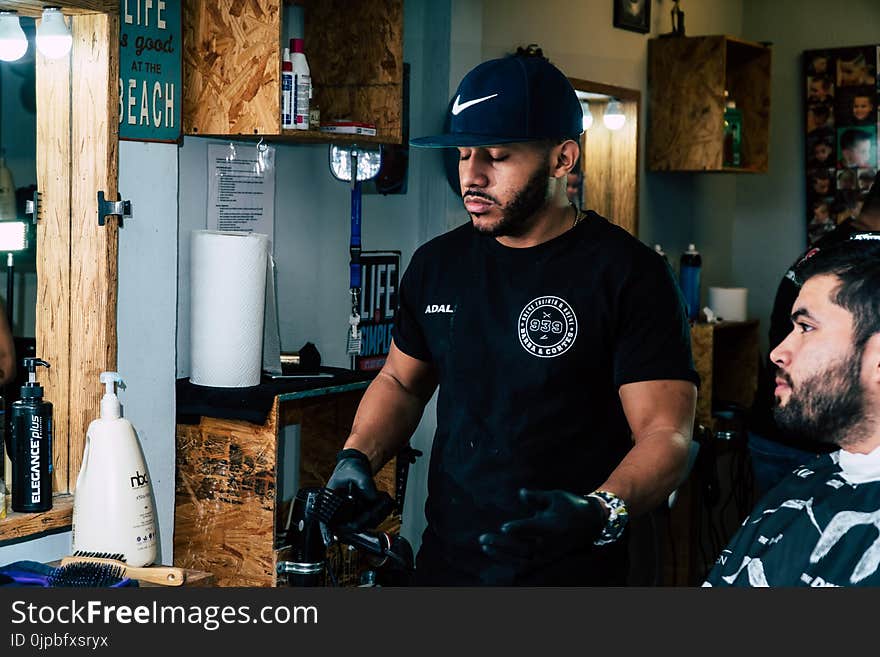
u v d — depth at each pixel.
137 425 2.54
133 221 2.47
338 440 3.12
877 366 1.09
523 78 1.75
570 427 1.84
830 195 5.02
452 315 1.93
